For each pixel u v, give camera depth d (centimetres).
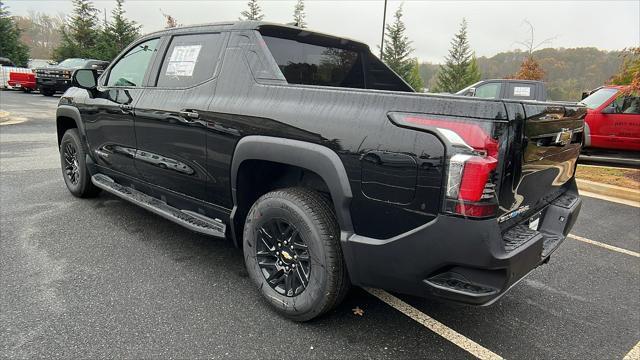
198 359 225
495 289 198
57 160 689
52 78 1961
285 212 253
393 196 210
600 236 469
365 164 218
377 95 219
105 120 402
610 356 251
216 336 246
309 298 250
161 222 425
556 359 246
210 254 357
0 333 238
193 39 332
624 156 918
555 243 265
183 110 311
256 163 280
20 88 2192
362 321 270
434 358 239
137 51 389
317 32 344
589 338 269
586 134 909
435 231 200
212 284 306
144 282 304
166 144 333
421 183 201
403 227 210
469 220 191
